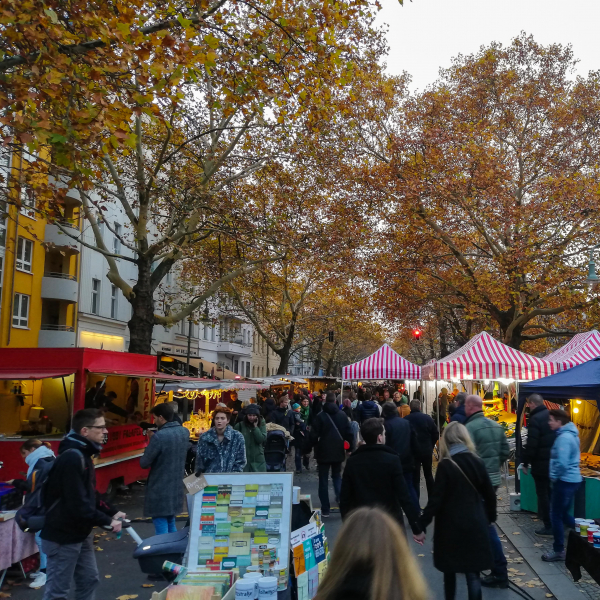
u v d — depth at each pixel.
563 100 25.31
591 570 4.89
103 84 8.60
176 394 19.14
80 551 4.66
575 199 21.05
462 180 21.92
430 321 37.03
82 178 8.82
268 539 4.71
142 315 16.36
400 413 13.18
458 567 4.73
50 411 11.36
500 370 13.59
